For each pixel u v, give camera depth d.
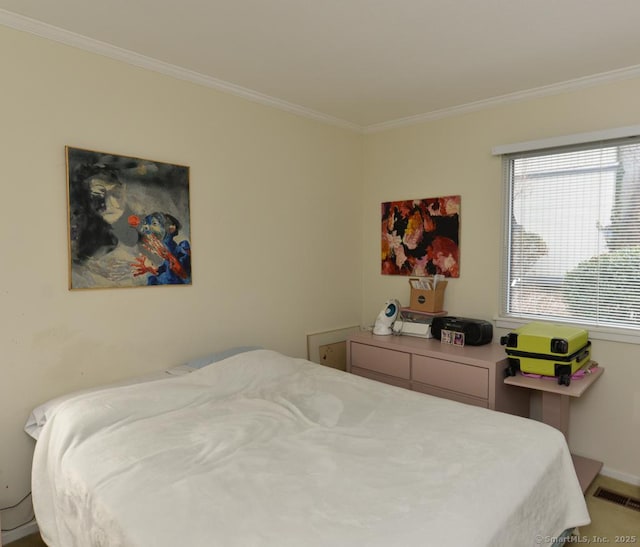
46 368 2.04
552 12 1.84
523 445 1.62
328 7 1.80
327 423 1.86
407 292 3.47
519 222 2.88
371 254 3.70
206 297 2.65
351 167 3.60
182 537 1.12
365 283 3.76
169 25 1.96
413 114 3.26
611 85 2.47
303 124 3.18
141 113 2.32
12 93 1.90
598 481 2.52
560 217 2.71
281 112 3.03
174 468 1.46
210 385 2.18
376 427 1.80
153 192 2.37
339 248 3.53
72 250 2.09
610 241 2.54
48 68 2.00
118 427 1.77
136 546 1.12
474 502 1.27
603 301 2.58
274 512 1.22
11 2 1.77
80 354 2.15
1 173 1.89
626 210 2.47
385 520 1.18
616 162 2.49
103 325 2.22
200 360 2.49
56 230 2.05
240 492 1.32
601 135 2.43
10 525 1.97
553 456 1.61
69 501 1.50
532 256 2.84
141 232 2.33
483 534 1.16
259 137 2.90
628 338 2.46
